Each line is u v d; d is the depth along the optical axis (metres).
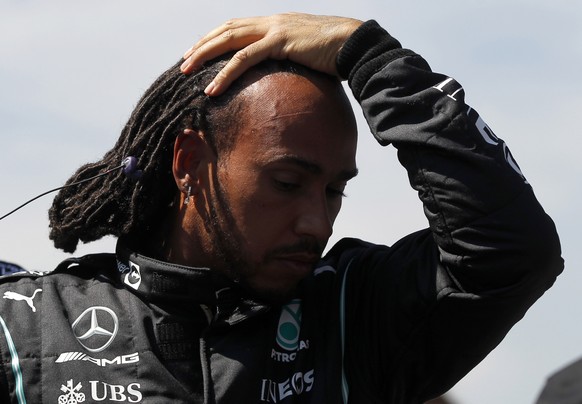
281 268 4.51
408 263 4.65
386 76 4.56
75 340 4.48
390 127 4.55
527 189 4.48
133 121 4.77
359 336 4.70
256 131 4.48
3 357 4.43
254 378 4.50
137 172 4.67
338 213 4.67
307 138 4.48
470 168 4.45
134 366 4.44
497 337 4.62
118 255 4.75
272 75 4.55
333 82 4.64
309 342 4.65
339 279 4.79
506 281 4.45
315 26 4.63
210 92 4.56
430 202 4.49
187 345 4.53
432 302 4.54
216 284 4.55
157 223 4.77
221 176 4.55
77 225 4.82
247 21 4.71
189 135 4.61
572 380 4.05
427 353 4.65
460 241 4.44
